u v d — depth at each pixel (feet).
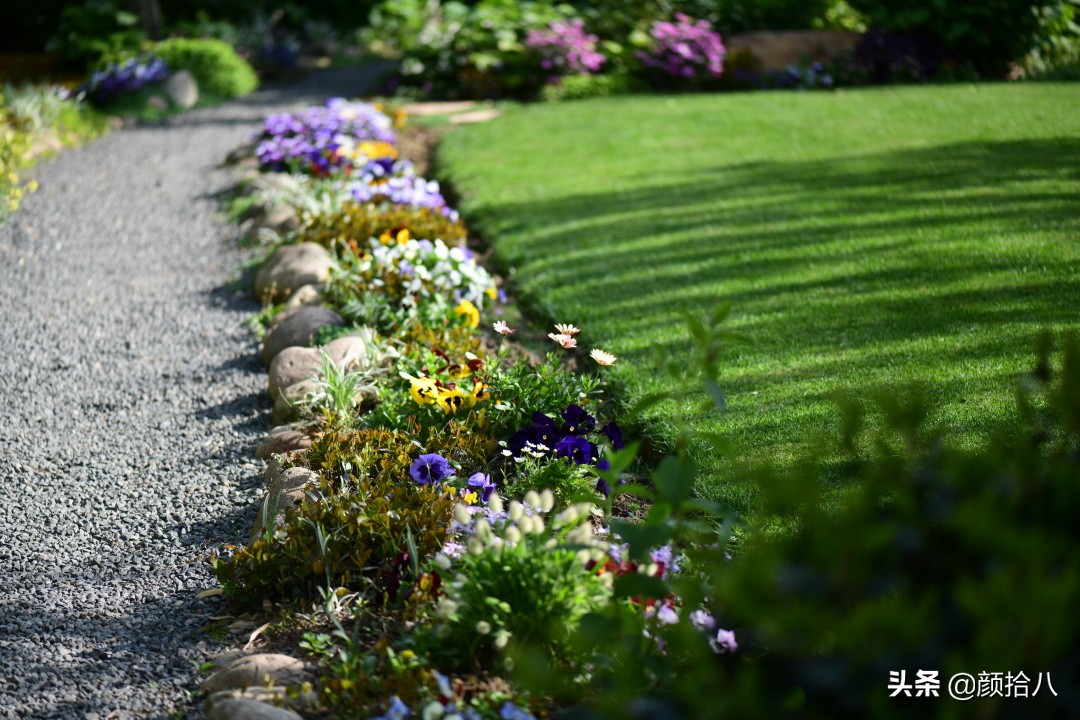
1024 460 5.86
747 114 33.76
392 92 46.39
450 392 12.64
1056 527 5.49
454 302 17.15
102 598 10.37
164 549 11.28
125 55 46.29
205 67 46.98
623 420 12.83
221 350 17.13
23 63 54.75
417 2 69.46
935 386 12.91
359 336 15.38
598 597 8.10
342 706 7.88
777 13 48.60
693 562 9.13
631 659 6.63
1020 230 19.04
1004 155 25.16
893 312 15.71
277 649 9.13
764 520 7.97
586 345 16.05
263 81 54.54
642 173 26.78
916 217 20.61
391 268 17.38
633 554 6.88
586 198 24.71
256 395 15.29
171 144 34.71
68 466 13.35
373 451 11.57
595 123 34.14
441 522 10.16
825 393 13.07
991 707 4.74
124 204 26.63
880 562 5.77
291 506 10.93
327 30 68.39
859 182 23.91
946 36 41.57
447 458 11.88
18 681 9.02
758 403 13.03
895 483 5.99
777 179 24.95
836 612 5.98
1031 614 4.45
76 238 23.66
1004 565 5.15
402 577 9.72
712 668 5.43
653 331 16.02
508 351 15.26
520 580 8.11
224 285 20.48
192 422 14.55
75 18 52.60
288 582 9.93
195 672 9.04
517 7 47.55
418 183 23.20
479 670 8.14
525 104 42.19
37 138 32.58
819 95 36.99
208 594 10.29
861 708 5.06
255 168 29.81
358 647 8.65
